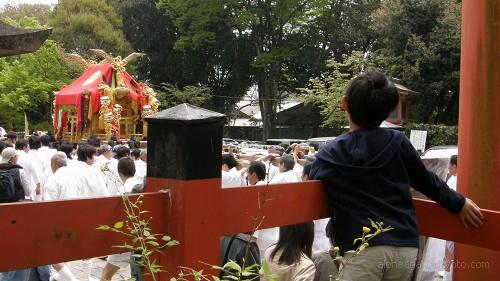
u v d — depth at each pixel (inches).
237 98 1745.8
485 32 142.6
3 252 71.0
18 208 72.2
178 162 87.5
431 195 115.3
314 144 643.5
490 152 140.9
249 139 1797.5
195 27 1553.9
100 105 705.0
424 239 142.9
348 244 105.5
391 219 105.1
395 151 108.0
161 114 90.3
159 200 87.6
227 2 1512.1
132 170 307.9
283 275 143.4
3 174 284.4
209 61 1653.5
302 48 1549.0
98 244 79.7
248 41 1611.7
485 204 140.9
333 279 97.6
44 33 215.5
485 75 142.3
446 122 1170.6
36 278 236.8
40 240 74.0
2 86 1391.5
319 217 112.6
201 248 89.4
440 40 1067.3
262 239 242.1
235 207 98.0
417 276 142.3
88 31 1633.9
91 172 306.2
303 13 1547.7
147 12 1688.0
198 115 88.9
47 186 293.7
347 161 108.3
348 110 113.1
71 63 1489.9
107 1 1759.4
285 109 1636.3
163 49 1731.1
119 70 751.1
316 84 1290.6
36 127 1478.8
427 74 1100.5
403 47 1127.0
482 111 142.3
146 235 80.0
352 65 1251.2
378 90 109.4
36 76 1445.6
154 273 85.1
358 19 1487.5
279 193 105.1
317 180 112.4
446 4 1093.1
